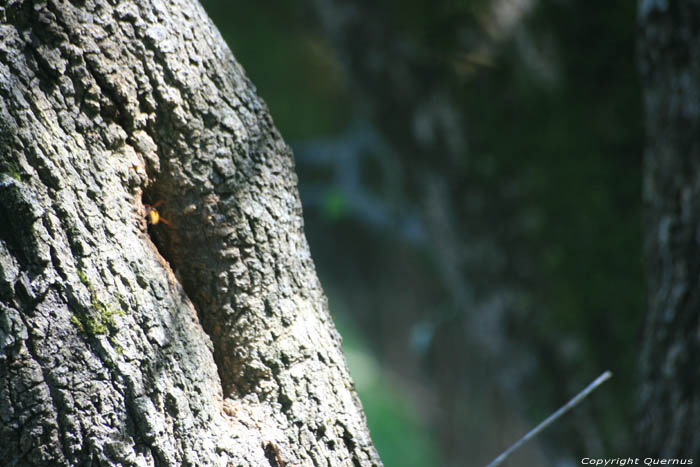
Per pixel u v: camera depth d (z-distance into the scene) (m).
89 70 7.94
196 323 7.99
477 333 16.47
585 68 11.99
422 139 13.41
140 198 7.97
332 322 8.09
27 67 7.92
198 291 8.01
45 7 7.93
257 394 8.02
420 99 13.10
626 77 11.81
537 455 21.06
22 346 7.89
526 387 13.32
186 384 7.96
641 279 11.88
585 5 11.87
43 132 7.91
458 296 15.97
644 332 8.62
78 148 7.93
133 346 7.93
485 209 12.94
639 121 11.81
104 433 7.91
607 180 12.05
